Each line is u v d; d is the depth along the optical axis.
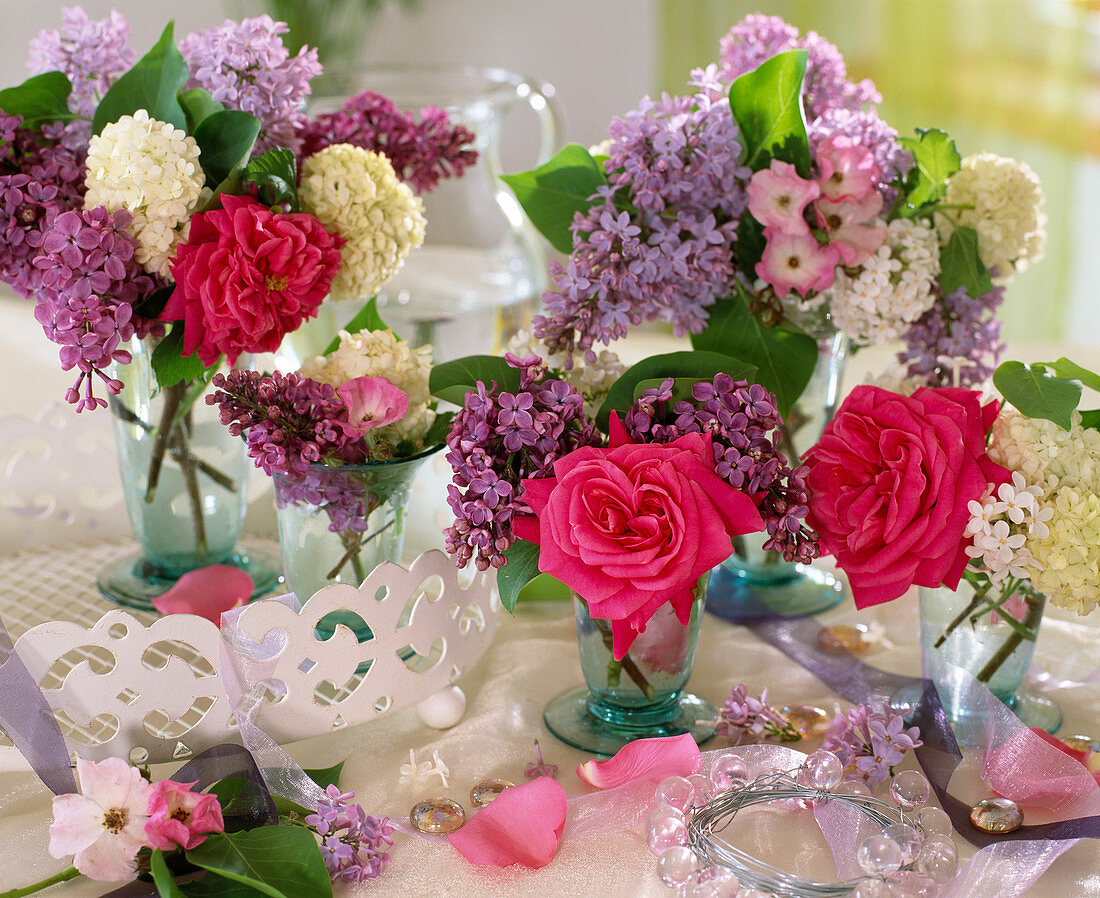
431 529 0.93
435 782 0.76
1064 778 0.73
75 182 0.81
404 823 0.73
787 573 0.94
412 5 2.71
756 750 0.75
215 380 0.74
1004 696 0.80
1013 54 2.50
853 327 0.84
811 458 0.75
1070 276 2.64
